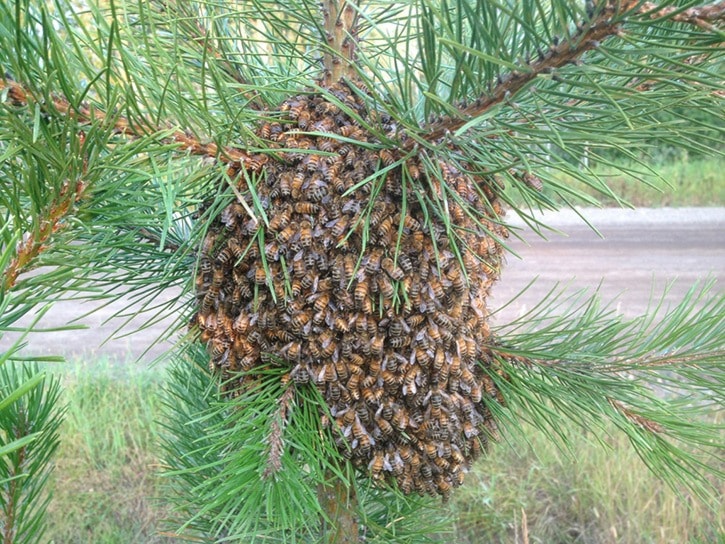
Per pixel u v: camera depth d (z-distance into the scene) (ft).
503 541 3.65
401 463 1.12
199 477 1.59
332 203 1.04
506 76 0.89
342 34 1.24
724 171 9.09
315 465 1.02
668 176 9.02
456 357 1.13
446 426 1.12
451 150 1.08
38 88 0.86
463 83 1.03
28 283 0.86
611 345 1.40
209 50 1.30
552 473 3.94
